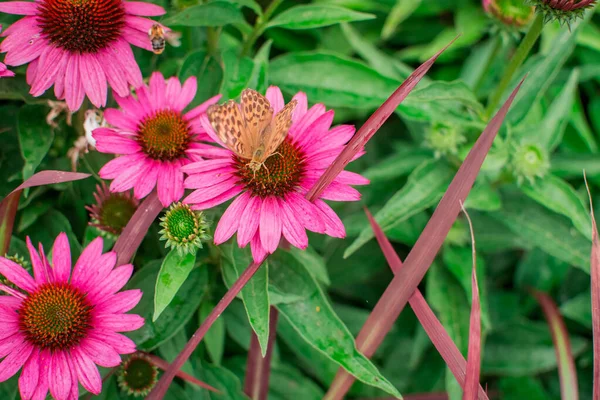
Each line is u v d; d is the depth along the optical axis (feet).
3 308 2.23
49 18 2.37
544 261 3.11
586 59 3.38
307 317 2.38
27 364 2.22
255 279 2.32
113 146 2.33
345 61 2.78
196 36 2.97
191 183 2.23
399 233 2.99
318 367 2.95
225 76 2.60
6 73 2.34
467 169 2.30
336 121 3.35
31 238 2.67
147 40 2.43
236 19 2.56
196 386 2.64
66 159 2.66
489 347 3.09
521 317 3.12
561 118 2.79
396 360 3.10
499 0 2.71
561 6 2.39
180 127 2.37
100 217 2.50
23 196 2.64
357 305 3.24
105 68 2.40
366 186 3.10
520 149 2.66
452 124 2.76
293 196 2.26
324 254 3.08
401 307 2.32
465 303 2.86
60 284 2.27
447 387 2.73
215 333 2.68
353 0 3.40
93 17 2.37
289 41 3.42
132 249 2.30
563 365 2.84
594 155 2.90
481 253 3.08
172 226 2.26
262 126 2.19
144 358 2.45
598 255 2.24
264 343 2.24
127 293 2.26
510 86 2.80
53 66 2.39
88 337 2.25
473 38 3.32
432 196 2.70
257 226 2.23
